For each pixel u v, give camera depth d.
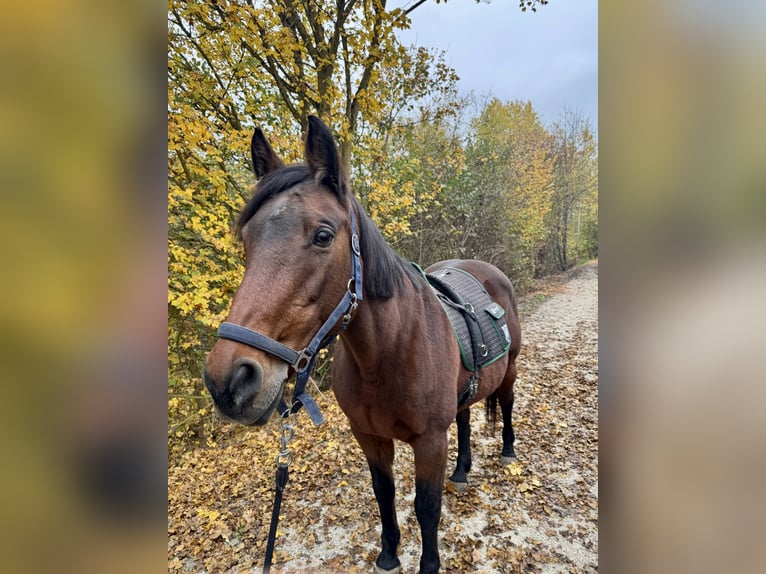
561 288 12.34
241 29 3.55
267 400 0.98
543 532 2.28
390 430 1.59
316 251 1.08
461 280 2.39
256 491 2.89
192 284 3.28
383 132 6.23
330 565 2.14
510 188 10.45
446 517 2.40
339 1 4.36
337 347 1.77
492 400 2.76
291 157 4.33
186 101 3.76
